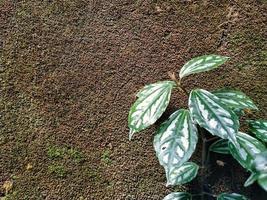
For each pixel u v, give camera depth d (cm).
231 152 29
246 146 29
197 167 30
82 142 33
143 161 32
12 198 31
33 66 35
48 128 33
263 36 35
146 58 35
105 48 35
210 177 32
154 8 36
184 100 33
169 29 35
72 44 35
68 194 32
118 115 33
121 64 35
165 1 36
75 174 32
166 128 28
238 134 29
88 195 32
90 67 35
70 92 34
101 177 32
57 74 34
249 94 33
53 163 32
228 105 29
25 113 33
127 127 33
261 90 33
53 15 36
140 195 32
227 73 34
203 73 34
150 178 32
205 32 35
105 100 34
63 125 33
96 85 34
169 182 27
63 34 35
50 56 35
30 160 32
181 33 35
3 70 34
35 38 35
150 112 29
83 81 34
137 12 36
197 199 31
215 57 30
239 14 35
